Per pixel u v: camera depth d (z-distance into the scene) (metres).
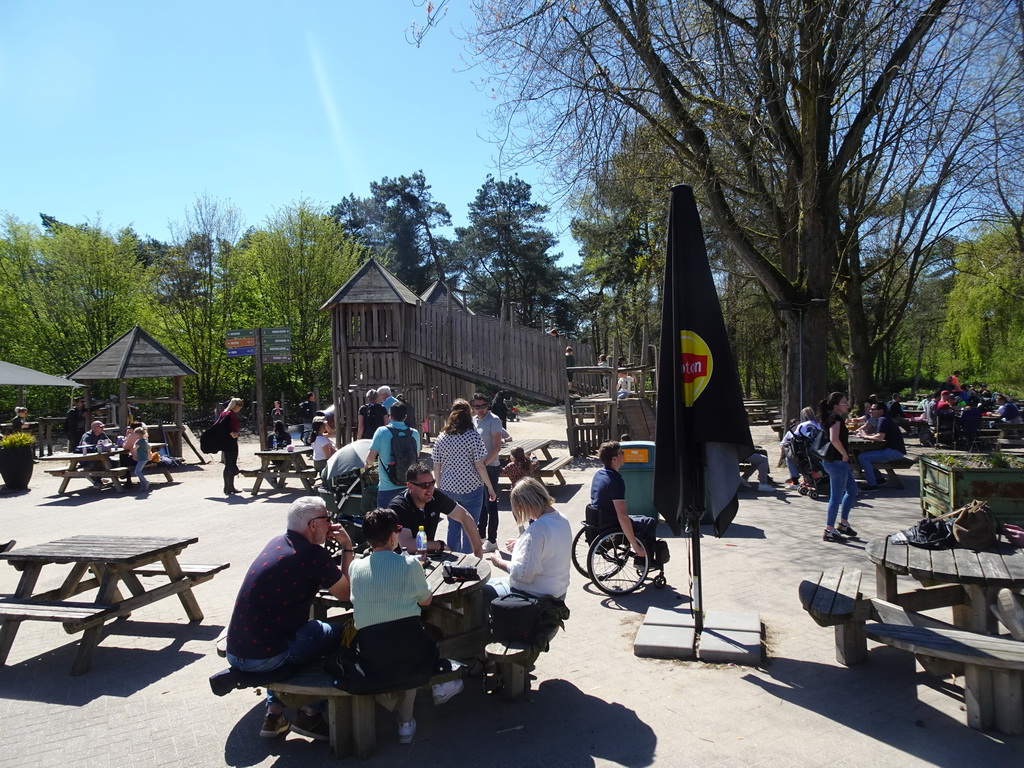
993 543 5.04
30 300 30.95
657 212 16.09
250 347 15.91
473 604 4.78
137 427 13.99
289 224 34.72
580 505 10.85
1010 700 3.80
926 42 10.71
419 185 54.41
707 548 7.94
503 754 3.72
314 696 3.78
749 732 3.88
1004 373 33.28
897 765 3.51
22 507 12.16
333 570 4.05
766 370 39.16
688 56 11.80
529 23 11.02
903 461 11.58
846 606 4.56
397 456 6.93
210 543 8.84
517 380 16.81
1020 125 10.61
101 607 5.01
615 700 4.32
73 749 3.85
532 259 49.62
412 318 18.23
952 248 21.66
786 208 13.76
